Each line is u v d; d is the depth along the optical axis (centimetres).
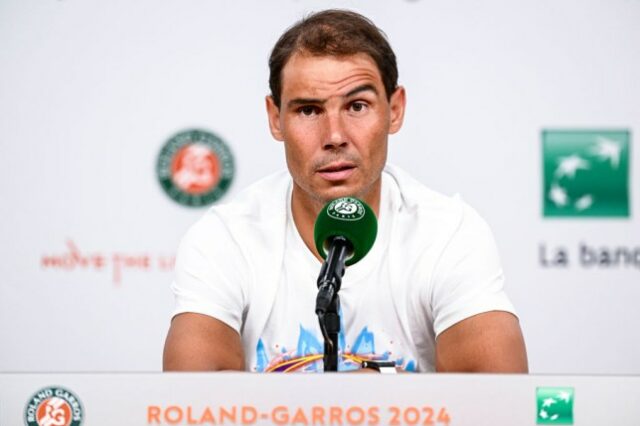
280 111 766
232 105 1034
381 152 757
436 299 770
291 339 786
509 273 1024
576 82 1036
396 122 805
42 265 1020
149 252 1027
